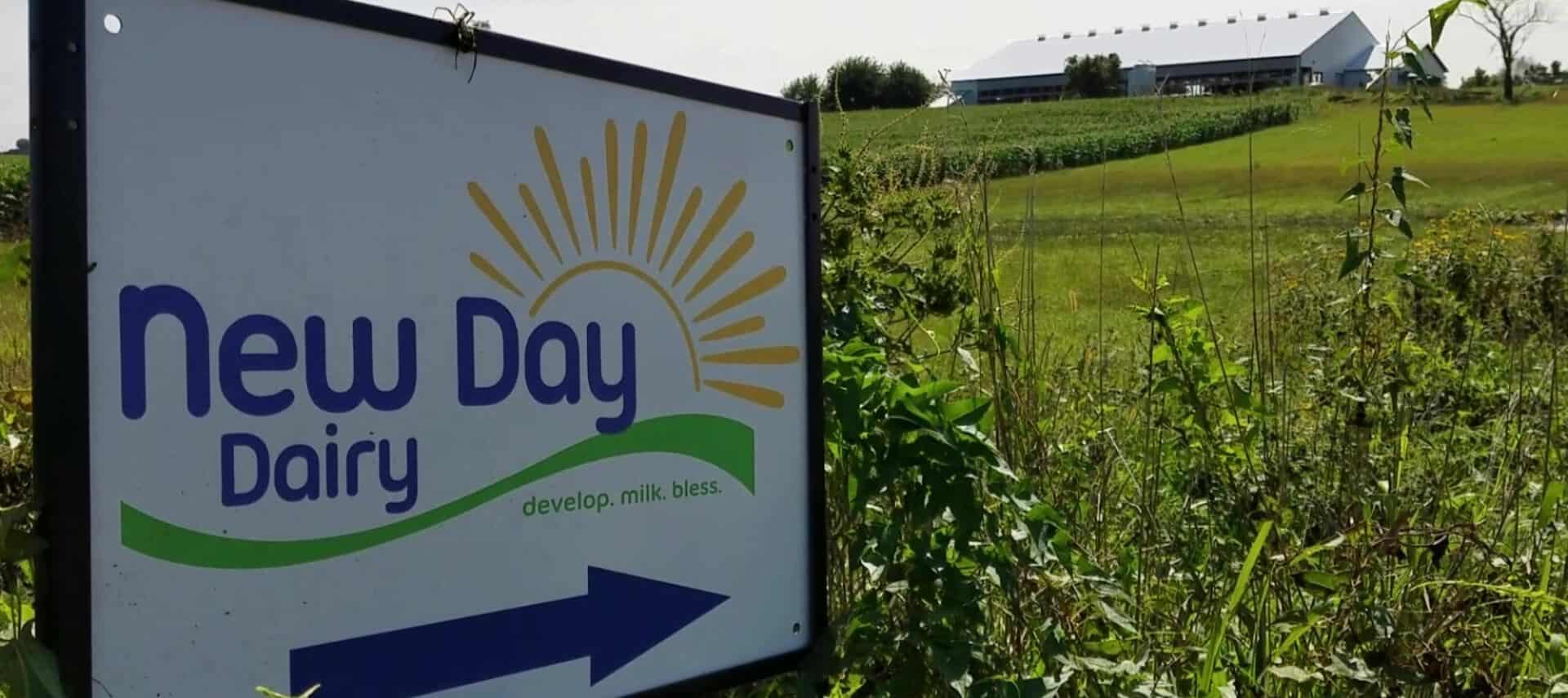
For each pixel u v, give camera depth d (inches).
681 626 102.5
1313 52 2340.1
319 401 81.5
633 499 99.0
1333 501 156.1
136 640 74.2
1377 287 190.4
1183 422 173.3
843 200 156.3
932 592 117.6
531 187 92.0
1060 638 125.0
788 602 110.7
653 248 100.1
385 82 84.3
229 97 77.2
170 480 75.2
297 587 80.9
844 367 120.6
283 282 79.7
